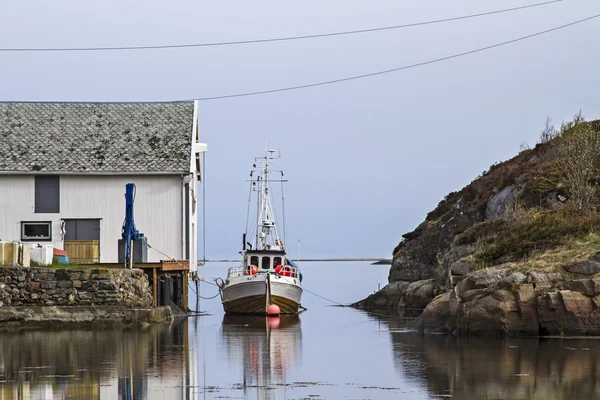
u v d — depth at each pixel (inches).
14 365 1707.7
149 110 3400.6
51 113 3363.7
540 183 3129.9
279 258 3415.4
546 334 2096.5
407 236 3969.0
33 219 3122.5
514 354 1833.2
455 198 4097.0
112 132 3289.9
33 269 2433.6
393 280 3759.8
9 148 3189.0
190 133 3297.2
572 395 1402.6
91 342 2074.3
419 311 3287.4
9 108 3371.1
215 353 1961.1
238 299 3245.6
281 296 3228.3
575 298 2060.8
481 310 2160.4
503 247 2449.6
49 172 3107.8
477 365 1708.9
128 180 3149.6
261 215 3599.9
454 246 3090.6
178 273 3107.8
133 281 2603.3
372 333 2426.2
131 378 1582.2
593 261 2124.8
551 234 2395.4
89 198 3137.3
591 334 2054.6
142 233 3088.1
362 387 1504.7
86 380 1551.4
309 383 1551.4
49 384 1507.1
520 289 2123.5
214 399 1403.8
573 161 2942.9
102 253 3132.4
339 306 3843.5
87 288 2456.9
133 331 2357.3
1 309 2380.7
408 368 1702.8
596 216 2436.0
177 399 1400.1
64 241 3026.6
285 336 2373.3
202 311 3590.1
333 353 1966.0
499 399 1384.1
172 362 1784.0
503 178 3624.5
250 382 1560.0
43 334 2245.3
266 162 3617.1
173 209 3144.7
